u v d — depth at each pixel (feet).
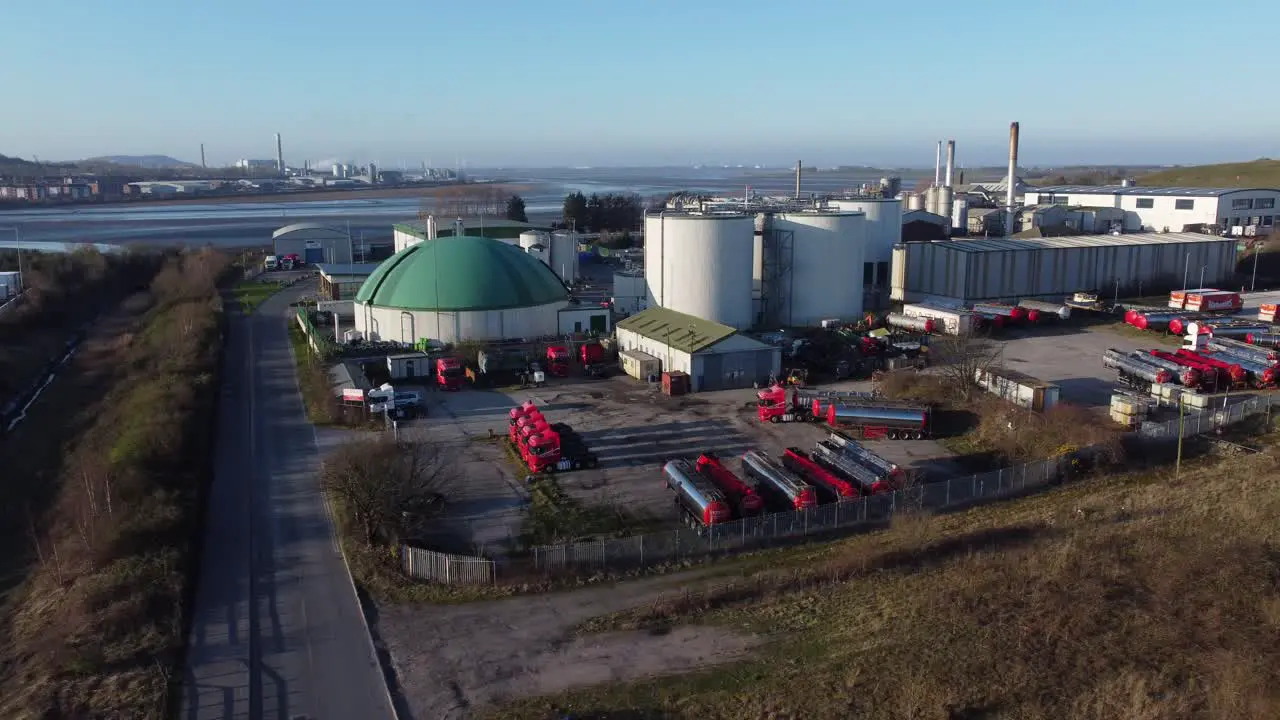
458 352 224.74
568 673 90.89
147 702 84.64
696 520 124.57
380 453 127.44
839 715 82.84
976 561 113.19
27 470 163.94
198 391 191.93
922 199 487.20
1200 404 175.73
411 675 90.68
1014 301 304.09
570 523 128.06
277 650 95.14
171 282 369.50
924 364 218.38
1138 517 126.93
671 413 183.42
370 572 112.78
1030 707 84.17
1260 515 122.52
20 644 97.66
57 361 258.78
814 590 108.47
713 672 90.89
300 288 369.71
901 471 135.85
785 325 279.08
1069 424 159.43
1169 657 91.66
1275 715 79.92
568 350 229.25
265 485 144.56
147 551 114.42
